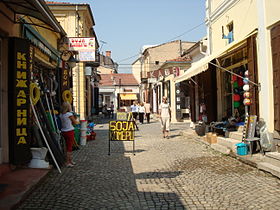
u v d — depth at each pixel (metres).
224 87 11.26
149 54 34.91
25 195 4.68
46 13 5.51
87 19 22.25
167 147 10.10
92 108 27.88
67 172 6.60
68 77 12.08
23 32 7.25
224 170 6.50
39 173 5.93
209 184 5.47
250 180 5.61
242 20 9.23
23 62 6.29
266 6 7.49
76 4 18.88
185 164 7.27
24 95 6.27
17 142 6.14
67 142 7.26
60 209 4.29
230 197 4.69
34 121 6.87
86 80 22.77
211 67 11.33
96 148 10.09
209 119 11.70
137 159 8.09
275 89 6.92
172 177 6.06
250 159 6.87
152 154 8.81
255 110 8.03
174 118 22.00
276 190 4.93
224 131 9.97
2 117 6.18
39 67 9.79
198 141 11.05
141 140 12.20
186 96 22.09
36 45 8.52
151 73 26.69
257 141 7.68
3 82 6.21
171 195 4.88
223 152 8.25
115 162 7.71
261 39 7.72
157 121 24.86
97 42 25.16
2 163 6.11
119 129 8.84
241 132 8.95
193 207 4.28
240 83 9.88
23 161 6.23
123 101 48.59
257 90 7.99
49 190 5.23
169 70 20.30
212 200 4.57
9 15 6.35
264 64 7.57
